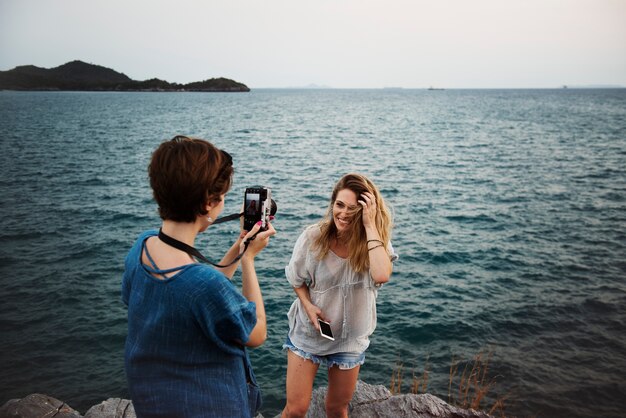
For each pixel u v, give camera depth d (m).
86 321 9.76
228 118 76.31
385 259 2.15
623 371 8.08
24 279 11.84
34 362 8.38
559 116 78.25
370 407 3.19
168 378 1.17
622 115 79.25
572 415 7.03
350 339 2.38
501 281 11.87
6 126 57.41
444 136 49.34
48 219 17.23
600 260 13.25
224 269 1.50
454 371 8.09
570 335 9.28
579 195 21.33
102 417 2.99
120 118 73.62
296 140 45.88
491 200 20.55
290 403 2.48
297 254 2.34
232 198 20.36
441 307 10.38
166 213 1.21
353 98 198.25
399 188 23.22
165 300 1.13
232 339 1.23
